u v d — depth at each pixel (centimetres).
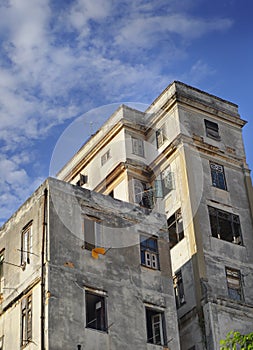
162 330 2155
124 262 2197
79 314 2008
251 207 2898
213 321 2458
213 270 2617
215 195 2838
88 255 2133
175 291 2648
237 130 3102
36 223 2173
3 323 2131
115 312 2086
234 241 2769
